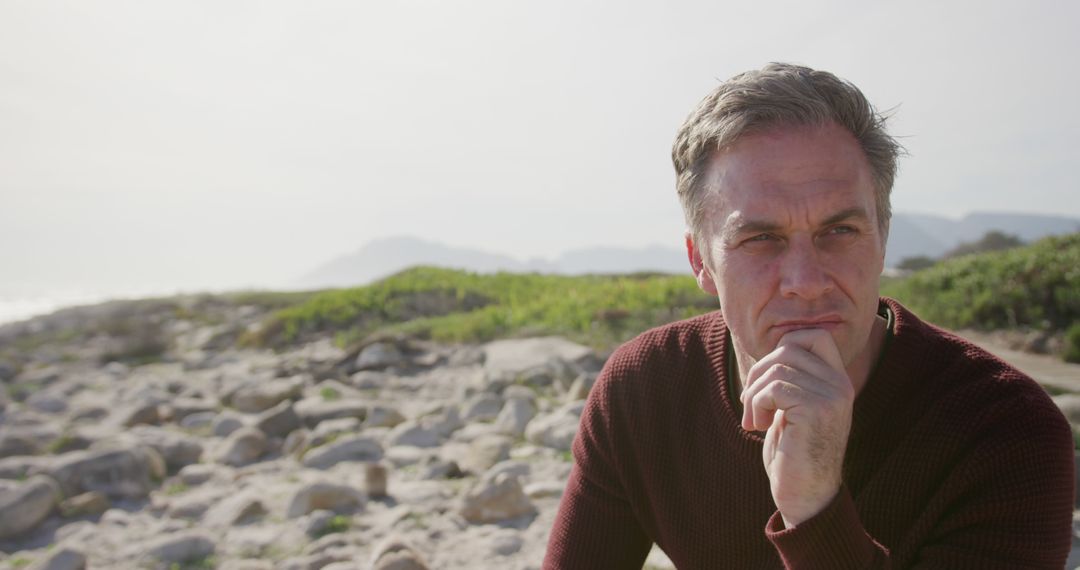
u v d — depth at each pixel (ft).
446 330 33.42
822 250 4.10
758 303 4.18
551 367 24.22
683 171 4.58
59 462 16.22
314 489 13.71
